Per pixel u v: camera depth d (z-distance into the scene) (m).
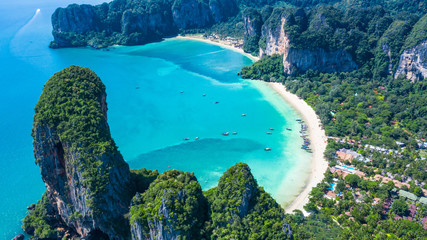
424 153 139.00
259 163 140.00
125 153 150.75
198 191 91.62
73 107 100.69
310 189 122.25
